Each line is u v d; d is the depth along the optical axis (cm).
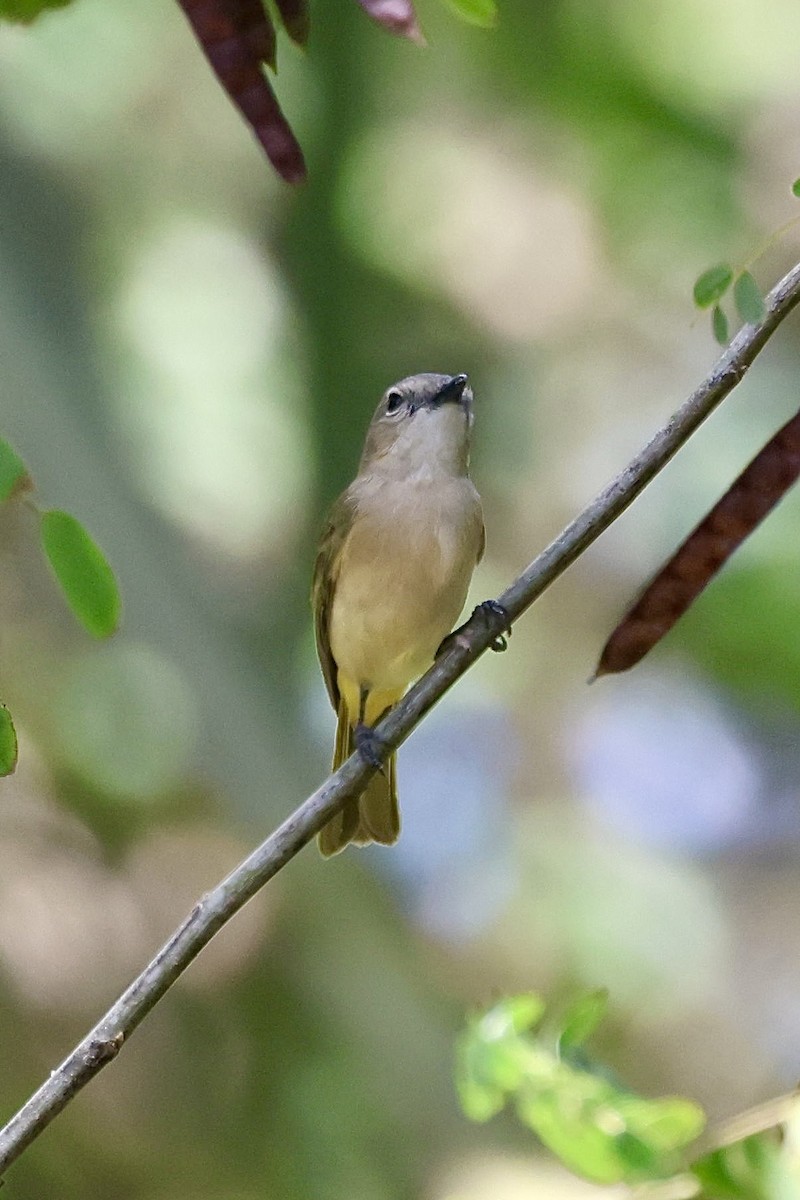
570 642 1494
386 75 1428
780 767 1460
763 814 1457
